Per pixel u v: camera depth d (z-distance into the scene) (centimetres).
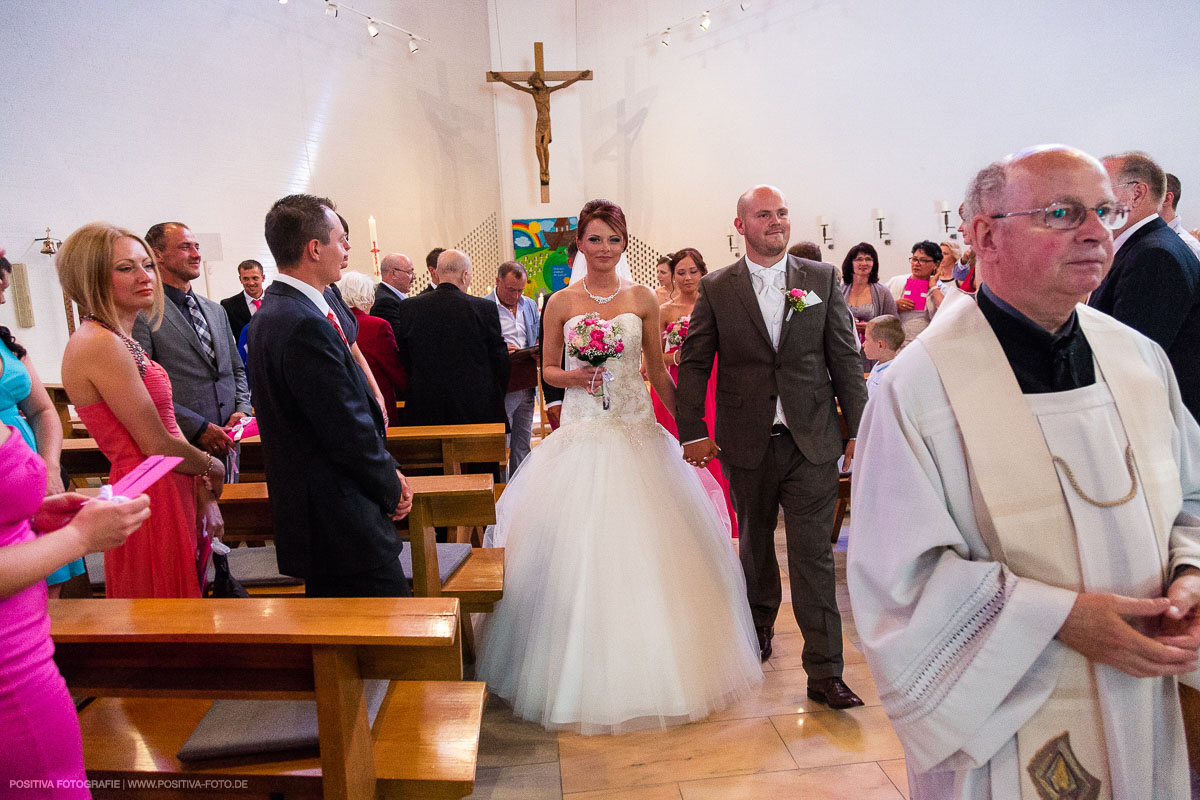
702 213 924
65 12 495
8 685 105
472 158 952
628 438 260
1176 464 116
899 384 118
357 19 773
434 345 366
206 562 206
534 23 984
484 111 970
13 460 108
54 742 111
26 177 471
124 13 536
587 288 280
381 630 131
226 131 624
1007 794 110
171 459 131
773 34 832
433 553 232
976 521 116
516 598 252
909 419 117
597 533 241
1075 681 109
